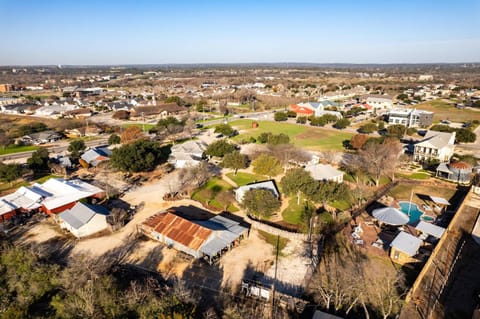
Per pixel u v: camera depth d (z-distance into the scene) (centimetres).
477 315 3431
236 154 8550
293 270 4622
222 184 7950
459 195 7344
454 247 5103
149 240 5431
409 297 3903
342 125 14375
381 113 18550
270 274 4531
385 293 3997
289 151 9256
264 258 4922
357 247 5147
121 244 5322
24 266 4056
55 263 4644
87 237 5547
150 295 3653
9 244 4891
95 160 9375
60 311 3378
